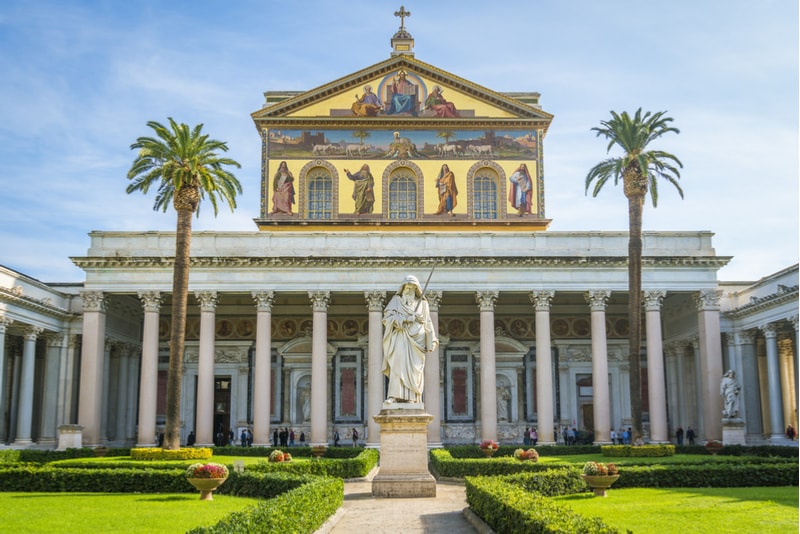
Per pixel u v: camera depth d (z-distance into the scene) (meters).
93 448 54.94
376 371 57.34
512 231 62.19
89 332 57.62
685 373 67.94
